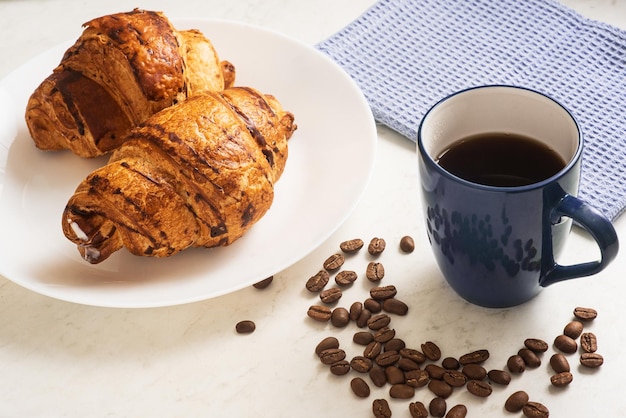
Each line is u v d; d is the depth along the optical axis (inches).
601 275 33.1
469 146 32.0
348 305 33.2
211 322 33.0
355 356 32.0
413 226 34.9
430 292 33.2
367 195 35.8
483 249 30.8
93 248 32.7
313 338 32.5
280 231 34.1
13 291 34.0
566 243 32.9
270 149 33.7
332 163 35.6
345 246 34.1
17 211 35.1
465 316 32.6
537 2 40.8
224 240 33.2
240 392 31.5
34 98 35.8
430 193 30.9
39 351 32.6
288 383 31.7
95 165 36.5
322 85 37.4
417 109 37.7
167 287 32.7
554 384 30.9
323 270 33.8
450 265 31.9
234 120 33.1
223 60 38.6
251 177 32.7
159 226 32.4
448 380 31.1
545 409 30.4
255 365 32.0
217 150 32.4
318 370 31.9
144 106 35.0
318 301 33.3
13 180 36.0
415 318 32.7
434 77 38.8
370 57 39.8
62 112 35.5
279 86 38.0
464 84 38.5
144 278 33.1
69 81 35.5
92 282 32.9
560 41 39.5
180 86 35.1
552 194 29.8
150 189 32.3
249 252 33.6
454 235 31.0
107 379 32.0
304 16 42.4
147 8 43.1
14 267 33.1
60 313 33.4
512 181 31.2
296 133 36.8
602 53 39.0
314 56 38.0
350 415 31.0
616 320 32.2
